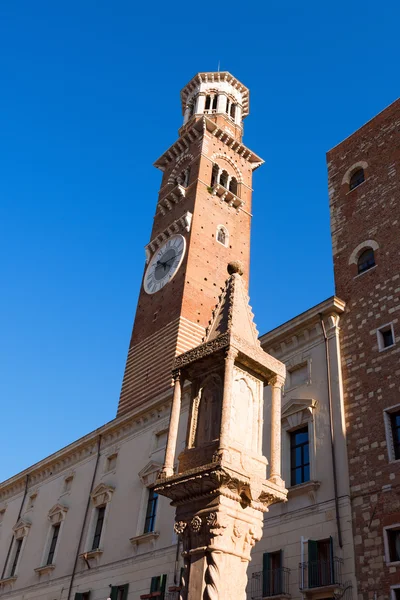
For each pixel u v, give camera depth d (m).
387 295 30.36
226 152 67.50
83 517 43.62
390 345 28.70
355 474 26.28
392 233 32.34
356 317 31.20
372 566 23.52
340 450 27.41
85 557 40.59
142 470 39.78
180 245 57.72
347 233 35.38
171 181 67.00
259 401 15.70
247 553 13.09
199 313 52.81
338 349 30.70
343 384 29.55
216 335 16.02
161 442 40.53
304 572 25.28
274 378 16.03
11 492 57.09
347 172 38.09
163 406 42.03
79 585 40.12
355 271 33.22
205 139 66.12
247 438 14.82
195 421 15.51
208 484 13.15
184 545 13.32
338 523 25.41
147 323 56.00
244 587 12.73
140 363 53.22
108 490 42.41
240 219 63.22
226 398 14.16
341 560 24.53
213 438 14.75
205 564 12.59
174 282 55.44
